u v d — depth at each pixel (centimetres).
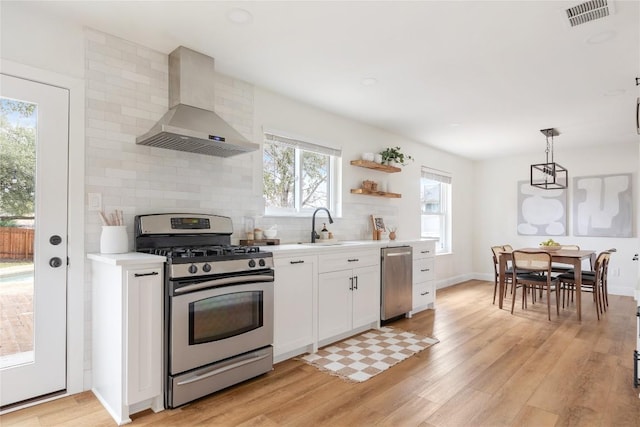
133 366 202
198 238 281
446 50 268
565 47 261
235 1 210
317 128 400
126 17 227
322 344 328
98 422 200
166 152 275
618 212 562
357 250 354
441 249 638
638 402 225
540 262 465
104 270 221
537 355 305
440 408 218
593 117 429
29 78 219
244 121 329
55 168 227
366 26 236
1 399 209
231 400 227
